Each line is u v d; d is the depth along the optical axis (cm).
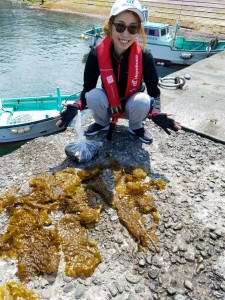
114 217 117
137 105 137
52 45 895
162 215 118
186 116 192
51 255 101
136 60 132
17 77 691
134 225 112
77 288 92
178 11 1165
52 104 446
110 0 1356
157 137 170
